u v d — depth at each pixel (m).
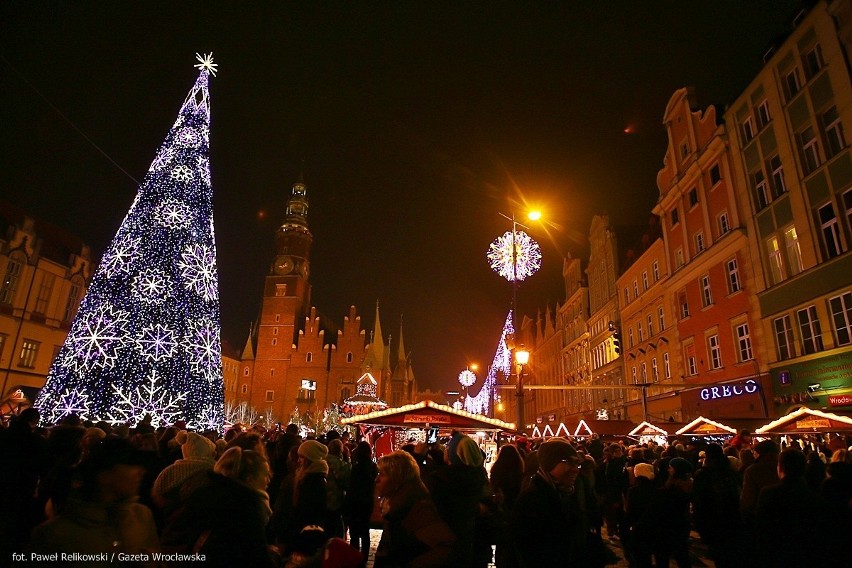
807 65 19.36
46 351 37.66
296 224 98.25
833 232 17.91
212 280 21.73
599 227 45.94
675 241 30.12
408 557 4.09
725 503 6.53
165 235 19.98
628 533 9.55
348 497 8.12
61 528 2.89
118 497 3.08
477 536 5.42
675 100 30.33
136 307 18.78
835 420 12.00
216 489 3.80
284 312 90.56
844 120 17.31
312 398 84.94
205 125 22.48
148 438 7.84
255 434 6.40
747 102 22.91
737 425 16.58
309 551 3.52
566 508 4.40
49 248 39.56
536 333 73.12
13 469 5.36
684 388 27.02
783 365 19.80
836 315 17.42
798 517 4.60
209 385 20.73
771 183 21.31
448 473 4.75
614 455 11.95
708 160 26.02
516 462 5.77
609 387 23.44
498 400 82.62
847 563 4.41
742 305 22.88
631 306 37.38
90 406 17.58
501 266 20.58
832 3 17.91
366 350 87.31
